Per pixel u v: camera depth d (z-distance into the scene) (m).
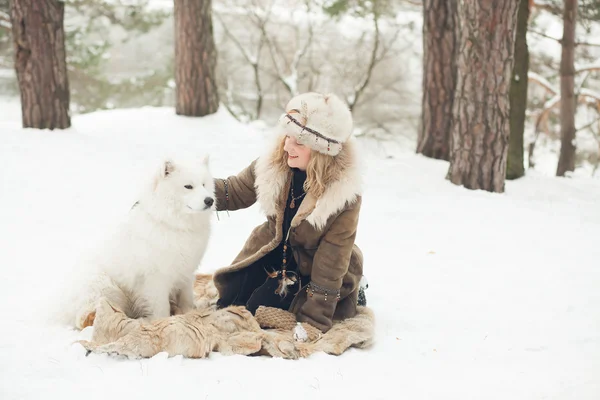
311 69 21.95
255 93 23.84
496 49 8.48
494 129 8.70
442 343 3.52
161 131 11.34
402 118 23.16
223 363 2.96
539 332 3.71
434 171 9.72
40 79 9.66
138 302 3.55
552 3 14.57
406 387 2.80
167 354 2.93
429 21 10.80
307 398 2.62
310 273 3.69
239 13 22.20
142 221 3.45
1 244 5.34
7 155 8.05
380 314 4.06
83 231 6.01
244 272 3.81
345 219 3.47
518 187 9.32
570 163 14.25
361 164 3.50
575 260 5.59
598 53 17.56
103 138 10.02
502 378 2.94
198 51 12.58
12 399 2.45
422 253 5.82
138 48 23.03
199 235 3.55
